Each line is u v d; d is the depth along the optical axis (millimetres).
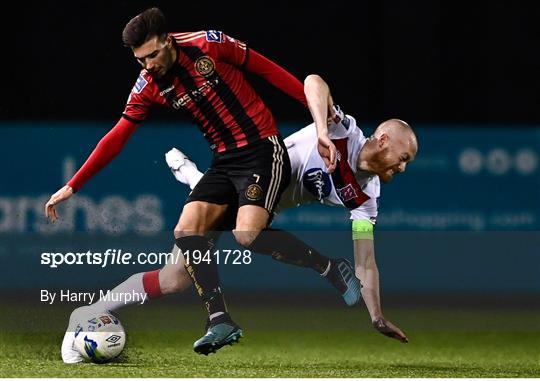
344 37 44594
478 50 45000
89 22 42531
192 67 18375
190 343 23703
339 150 19859
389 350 24250
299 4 44438
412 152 19656
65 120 42438
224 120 18719
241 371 18656
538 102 45062
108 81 42500
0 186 37250
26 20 42406
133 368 18656
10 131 37812
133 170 37562
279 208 21031
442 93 45031
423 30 44812
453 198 39375
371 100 44781
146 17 17875
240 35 44281
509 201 39531
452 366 20641
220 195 18938
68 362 19219
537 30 44906
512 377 18281
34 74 42438
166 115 41812
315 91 19031
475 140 39594
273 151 18844
